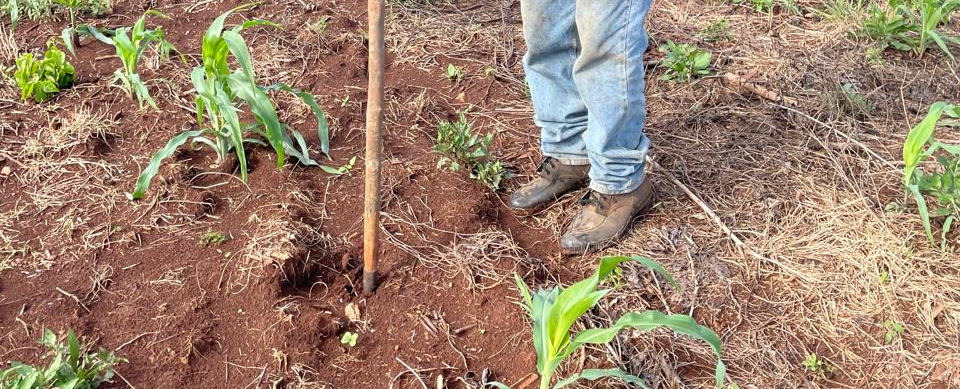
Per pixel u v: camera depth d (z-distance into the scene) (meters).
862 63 3.97
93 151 3.17
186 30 4.02
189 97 3.52
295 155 3.12
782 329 2.62
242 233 2.84
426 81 3.81
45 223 2.86
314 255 2.77
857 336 2.60
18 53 3.72
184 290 2.62
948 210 2.86
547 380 2.15
